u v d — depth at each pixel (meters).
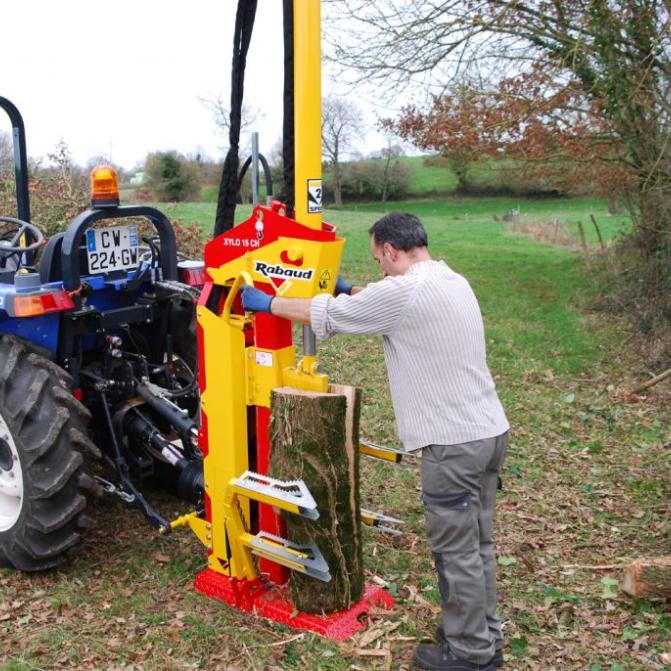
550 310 9.98
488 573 2.78
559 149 9.68
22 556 3.30
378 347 7.77
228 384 2.96
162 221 3.81
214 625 3.00
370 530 3.90
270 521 3.10
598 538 3.93
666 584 3.20
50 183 7.23
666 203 8.76
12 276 3.64
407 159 34.22
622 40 8.37
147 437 3.69
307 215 2.73
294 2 2.62
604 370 7.36
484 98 9.30
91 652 2.85
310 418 2.72
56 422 3.19
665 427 5.73
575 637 3.03
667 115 8.45
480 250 16.64
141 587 3.31
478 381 2.63
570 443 5.35
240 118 2.96
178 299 4.07
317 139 2.71
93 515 3.95
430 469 2.62
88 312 3.45
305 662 2.78
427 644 2.86
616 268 10.47
